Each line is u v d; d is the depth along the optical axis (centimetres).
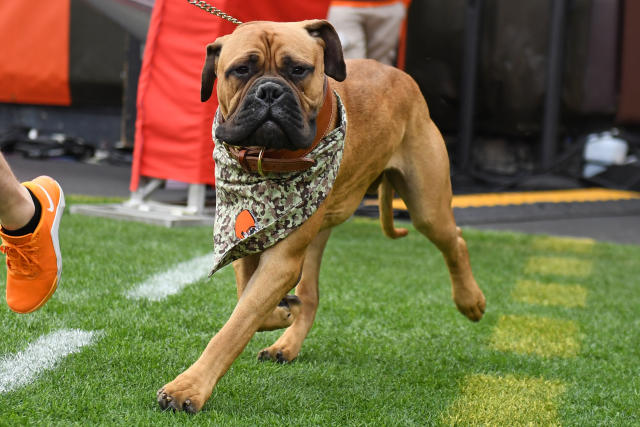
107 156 1114
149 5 637
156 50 587
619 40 1062
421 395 252
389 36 790
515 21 1030
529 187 1021
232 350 216
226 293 368
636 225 799
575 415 242
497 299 419
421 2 987
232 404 223
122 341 273
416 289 425
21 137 1148
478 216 802
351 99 259
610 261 576
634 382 284
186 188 840
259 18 559
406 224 692
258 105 200
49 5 1074
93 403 211
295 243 225
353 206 273
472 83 1022
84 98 1117
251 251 225
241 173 224
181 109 583
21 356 251
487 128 1080
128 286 366
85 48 1091
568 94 1070
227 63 212
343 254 519
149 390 226
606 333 358
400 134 282
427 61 1009
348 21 749
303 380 255
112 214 598
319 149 224
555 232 729
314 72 214
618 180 1040
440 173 294
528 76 1046
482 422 230
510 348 322
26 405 205
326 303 375
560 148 1110
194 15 562
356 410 230
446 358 301
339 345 307
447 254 312
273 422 210
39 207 224
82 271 389
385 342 318
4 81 1098
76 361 248
